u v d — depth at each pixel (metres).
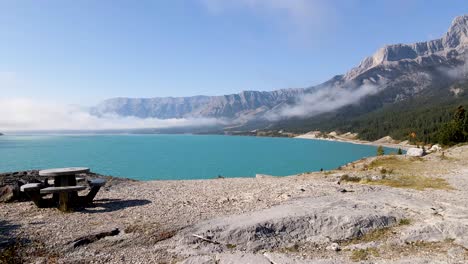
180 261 9.91
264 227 12.07
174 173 100.69
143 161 135.12
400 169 37.38
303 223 12.60
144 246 10.88
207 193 19.89
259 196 17.83
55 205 15.84
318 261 9.95
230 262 9.78
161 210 15.12
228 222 12.64
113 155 163.75
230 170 108.94
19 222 13.07
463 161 43.44
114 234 11.83
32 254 10.06
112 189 21.27
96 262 9.73
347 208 14.47
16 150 193.38
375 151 196.00
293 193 18.44
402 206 15.41
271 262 9.84
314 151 199.00
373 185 23.20
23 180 19.28
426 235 11.97
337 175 31.84
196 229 12.10
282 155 170.88
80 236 11.30
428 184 24.09
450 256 10.30
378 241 11.73
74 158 143.75
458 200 17.33
